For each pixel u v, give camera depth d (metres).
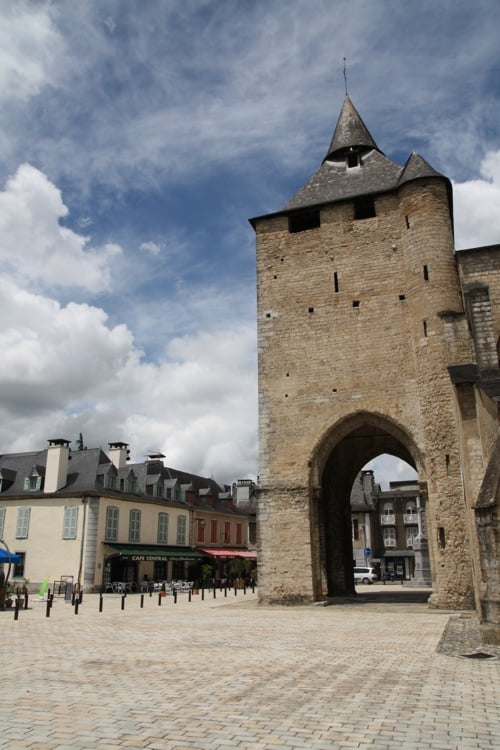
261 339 22.97
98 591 33.62
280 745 4.96
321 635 12.42
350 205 23.31
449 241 21.02
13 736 5.15
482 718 5.79
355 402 21.03
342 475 26.83
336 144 26.44
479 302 20.86
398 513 59.31
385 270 22.03
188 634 12.81
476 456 14.61
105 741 5.02
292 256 23.59
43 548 35.00
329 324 22.22
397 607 19.23
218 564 46.53
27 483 37.44
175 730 5.37
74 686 7.27
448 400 19.20
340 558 25.98
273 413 21.98
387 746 4.95
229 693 6.90
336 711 6.07
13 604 23.00
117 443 41.81
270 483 21.28
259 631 13.26
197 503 47.62
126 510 37.41
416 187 21.61
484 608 11.02
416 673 8.12
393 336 21.22
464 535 18.11
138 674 8.08
